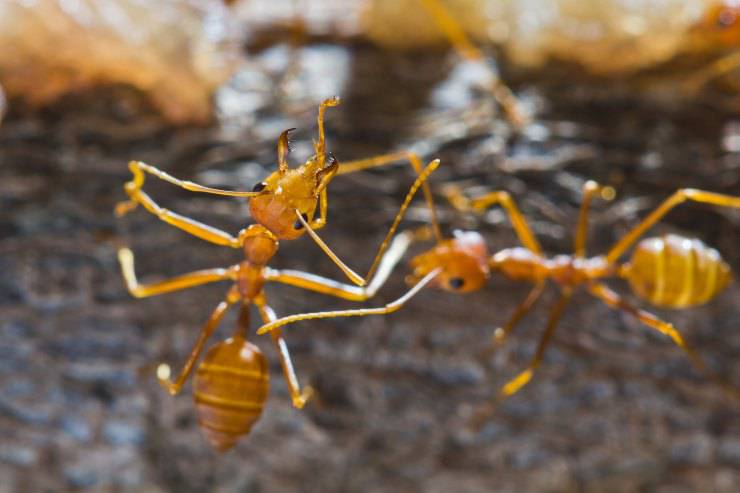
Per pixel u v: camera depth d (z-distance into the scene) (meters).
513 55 0.11
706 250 0.07
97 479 0.09
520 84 0.11
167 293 0.09
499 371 0.09
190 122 0.10
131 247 0.10
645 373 0.09
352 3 0.12
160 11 0.11
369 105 0.10
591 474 0.09
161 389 0.09
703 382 0.09
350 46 0.11
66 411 0.09
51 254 0.10
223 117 0.10
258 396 0.06
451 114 0.10
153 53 0.10
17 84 0.10
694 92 0.11
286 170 0.06
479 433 0.09
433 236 0.09
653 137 0.10
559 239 0.10
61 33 0.10
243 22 0.12
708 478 0.09
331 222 0.10
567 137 0.10
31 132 0.10
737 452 0.09
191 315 0.09
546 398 0.09
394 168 0.10
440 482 0.09
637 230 0.08
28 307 0.09
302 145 0.10
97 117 0.10
